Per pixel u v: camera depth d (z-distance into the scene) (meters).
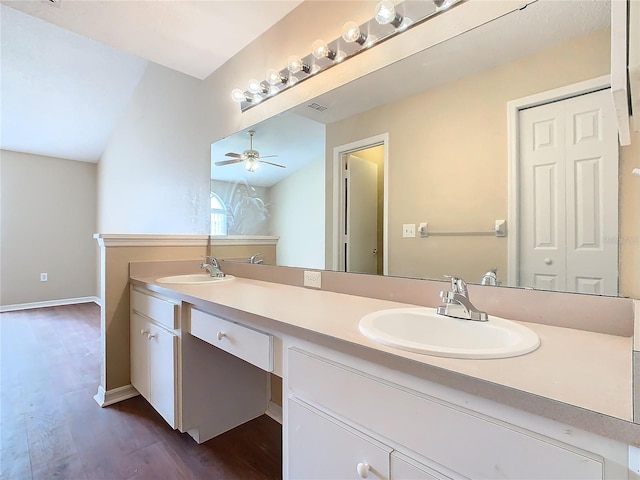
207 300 1.38
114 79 3.74
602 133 0.95
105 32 2.02
